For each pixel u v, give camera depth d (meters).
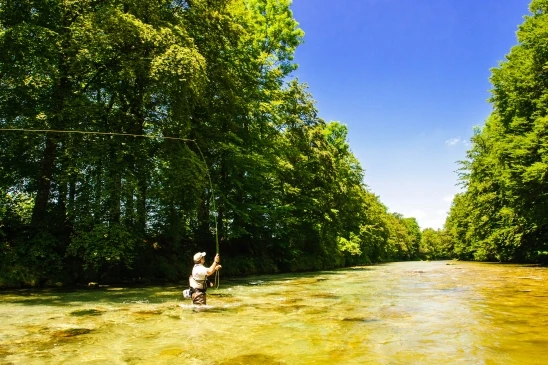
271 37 26.61
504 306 7.96
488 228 36.75
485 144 36.56
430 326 5.91
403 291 11.37
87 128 13.00
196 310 7.74
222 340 5.08
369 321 6.40
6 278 11.69
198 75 13.38
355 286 13.26
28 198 14.98
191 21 16.80
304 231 31.27
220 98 18.69
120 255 14.05
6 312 7.50
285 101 28.23
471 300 8.97
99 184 12.95
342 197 35.00
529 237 29.92
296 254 27.38
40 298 9.77
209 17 17.20
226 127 21.00
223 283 15.05
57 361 4.15
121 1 13.66
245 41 22.89
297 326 6.01
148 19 14.26
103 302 9.02
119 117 14.23
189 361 4.13
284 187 28.05
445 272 22.12
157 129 15.73
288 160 27.98
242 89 21.06
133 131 14.55
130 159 13.91
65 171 12.48
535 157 21.84
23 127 12.53
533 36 22.94
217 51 18.30
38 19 12.91
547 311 7.27
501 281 14.38
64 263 13.32
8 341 5.07
